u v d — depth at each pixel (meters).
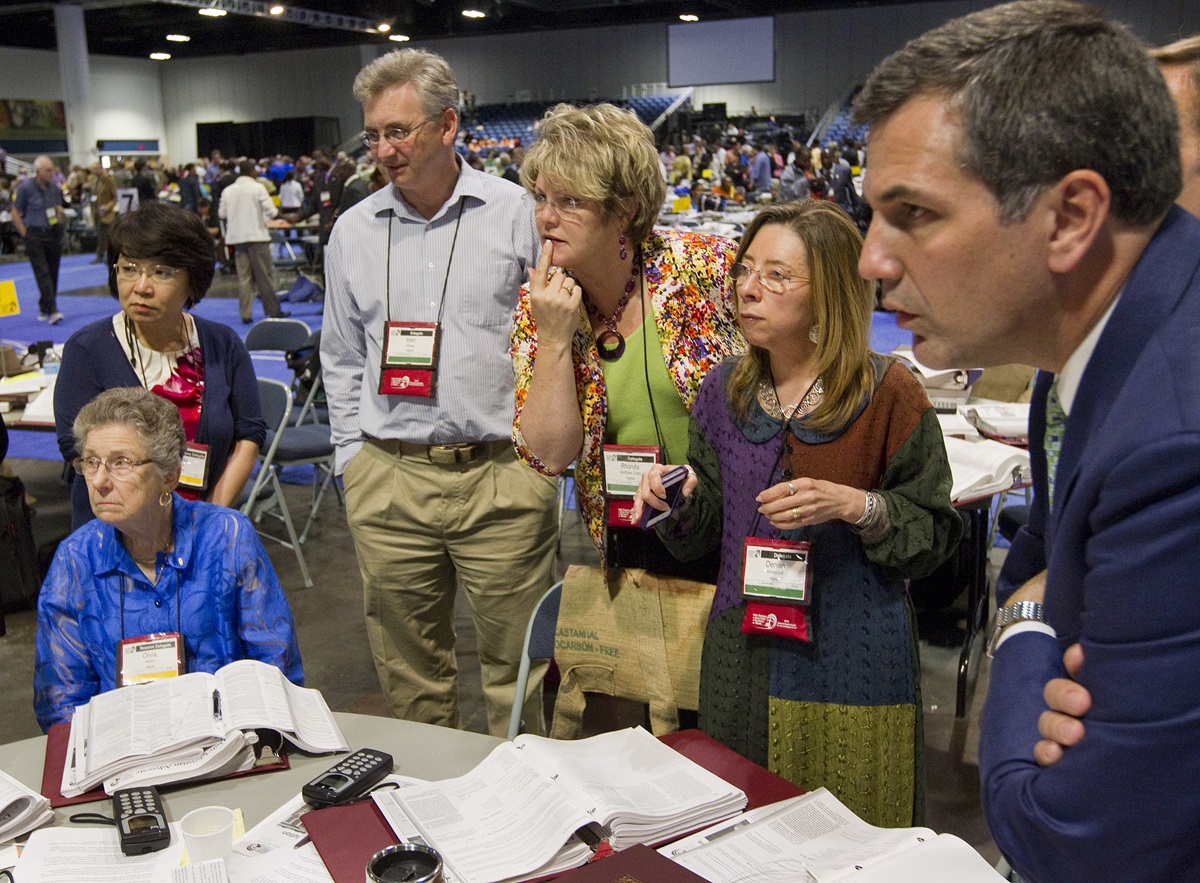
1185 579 0.64
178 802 1.48
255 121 27.27
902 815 1.70
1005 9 0.69
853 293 1.63
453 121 2.42
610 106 1.85
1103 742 0.68
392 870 1.20
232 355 2.82
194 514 1.98
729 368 1.80
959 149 0.67
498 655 2.62
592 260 1.86
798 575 1.66
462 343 2.44
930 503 1.64
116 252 2.56
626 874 1.20
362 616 4.11
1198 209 1.31
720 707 1.76
